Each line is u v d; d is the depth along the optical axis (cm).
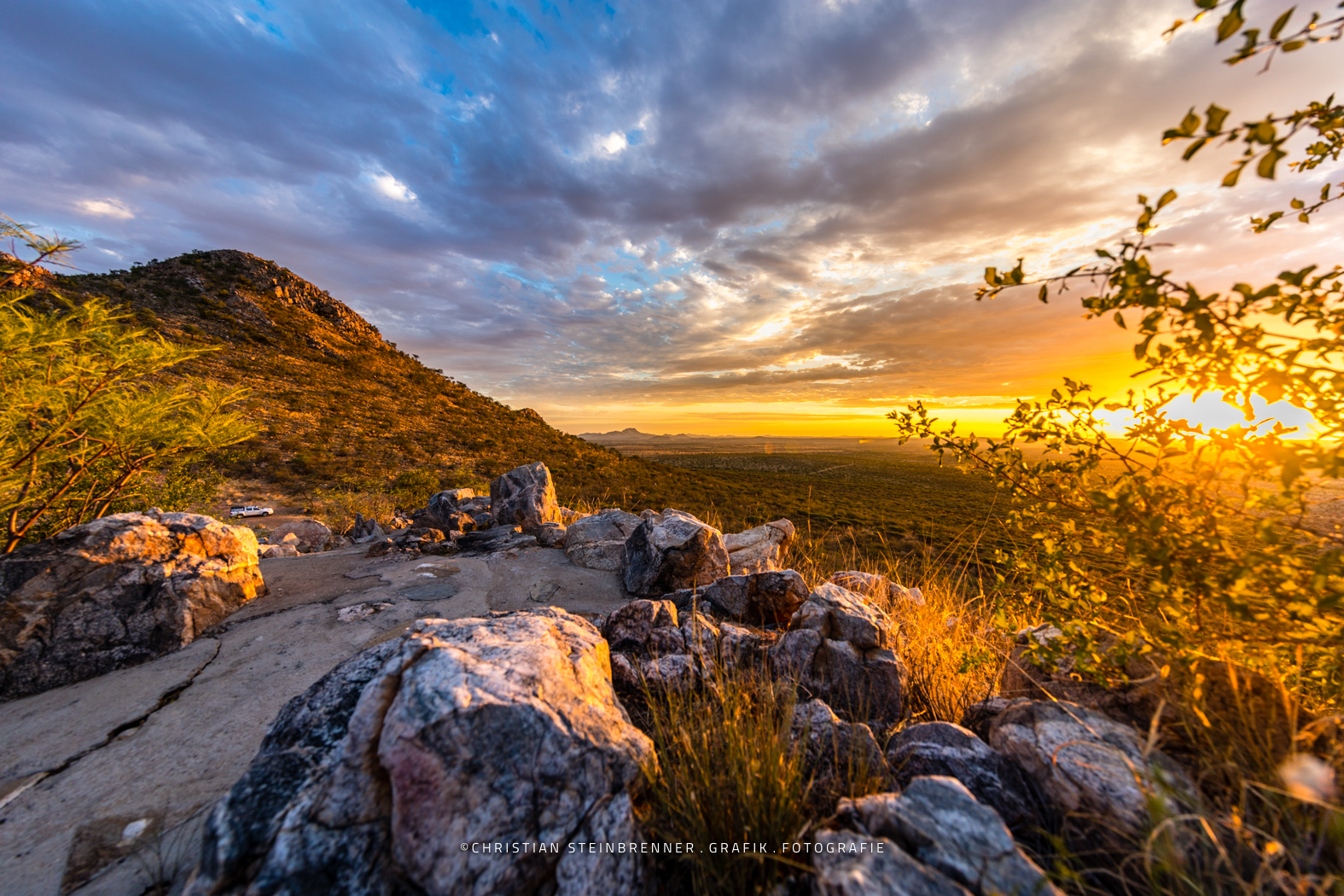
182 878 166
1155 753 167
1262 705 168
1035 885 120
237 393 493
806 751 200
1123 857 143
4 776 214
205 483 632
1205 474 157
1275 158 125
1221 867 133
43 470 395
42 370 327
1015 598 240
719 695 235
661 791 175
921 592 432
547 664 189
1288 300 136
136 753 231
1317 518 138
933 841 133
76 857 173
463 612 421
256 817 144
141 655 320
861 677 272
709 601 377
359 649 342
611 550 586
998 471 228
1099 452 200
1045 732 182
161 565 359
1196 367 154
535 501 822
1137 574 187
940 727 206
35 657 291
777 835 153
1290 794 137
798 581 364
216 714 263
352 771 149
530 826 145
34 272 318
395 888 132
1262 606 154
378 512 1166
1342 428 136
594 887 142
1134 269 143
